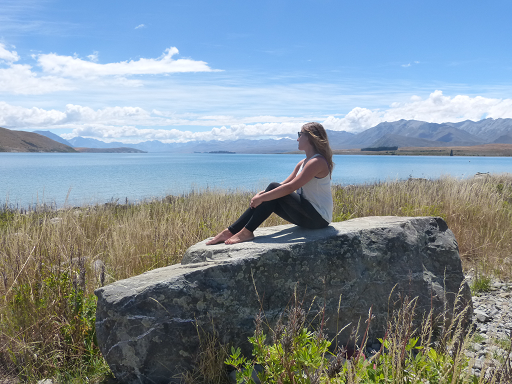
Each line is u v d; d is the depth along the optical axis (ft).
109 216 28.04
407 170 170.40
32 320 11.23
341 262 11.47
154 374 9.67
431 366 7.06
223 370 9.81
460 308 12.18
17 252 14.02
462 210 24.72
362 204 28.12
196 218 22.84
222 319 10.08
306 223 12.82
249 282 10.45
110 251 17.74
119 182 100.37
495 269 17.94
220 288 10.14
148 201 41.37
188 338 9.78
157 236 18.95
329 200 13.03
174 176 128.16
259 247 11.09
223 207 25.64
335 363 6.49
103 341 9.68
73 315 11.34
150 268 17.16
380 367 7.25
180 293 9.78
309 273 11.11
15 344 10.55
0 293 12.30
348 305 11.34
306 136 12.99
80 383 9.77
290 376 7.04
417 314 11.84
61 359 10.55
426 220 13.42
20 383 9.73
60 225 19.72
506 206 28.19
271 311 10.59
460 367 6.67
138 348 9.57
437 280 12.42
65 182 100.53
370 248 11.94
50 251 14.71
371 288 11.66
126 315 9.52
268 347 7.82
